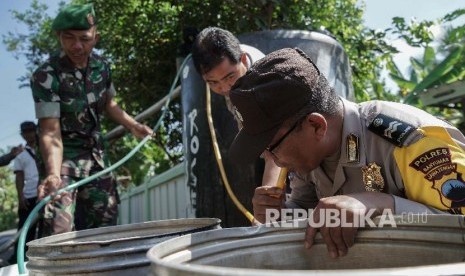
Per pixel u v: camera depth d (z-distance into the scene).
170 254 0.85
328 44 2.75
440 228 0.91
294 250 1.05
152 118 6.30
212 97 2.56
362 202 1.05
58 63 2.68
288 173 2.01
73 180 2.65
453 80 8.66
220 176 2.53
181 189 4.68
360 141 1.27
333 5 4.70
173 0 5.07
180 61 3.51
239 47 2.17
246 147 1.19
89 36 2.63
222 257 0.97
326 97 1.24
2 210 23.06
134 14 5.62
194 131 2.67
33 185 5.27
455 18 8.20
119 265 0.95
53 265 0.98
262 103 1.14
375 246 1.01
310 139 1.21
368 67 5.57
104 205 2.79
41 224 2.67
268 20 3.94
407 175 1.18
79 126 2.73
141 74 5.97
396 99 9.64
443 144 1.17
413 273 0.56
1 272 1.55
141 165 9.51
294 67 1.17
